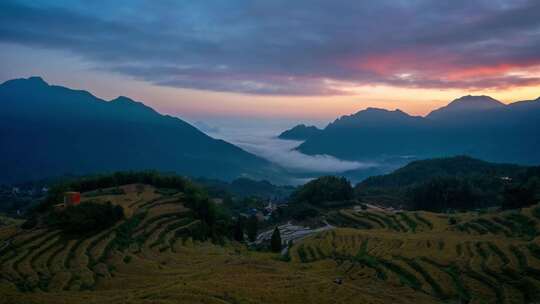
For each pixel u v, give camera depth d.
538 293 51.78
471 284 56.72
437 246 75.12
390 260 69.06
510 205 115.81
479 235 83.06
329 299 43.50
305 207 160.00
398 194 193.12
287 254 87.25
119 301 43.41
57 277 59.38
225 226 122.06
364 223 123.19
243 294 43.47
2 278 58.41
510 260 62.19
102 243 78.56
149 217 99.88
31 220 87.50
